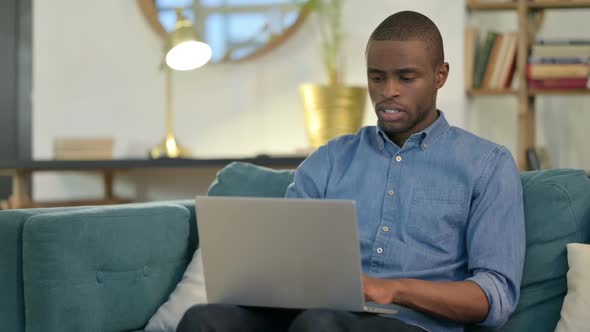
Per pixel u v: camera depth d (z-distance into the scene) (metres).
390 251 1.79
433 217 1.78
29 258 1.90
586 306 1.68
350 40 3.97
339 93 3.72
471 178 1.77
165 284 2.17
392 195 1.83
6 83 4.57
